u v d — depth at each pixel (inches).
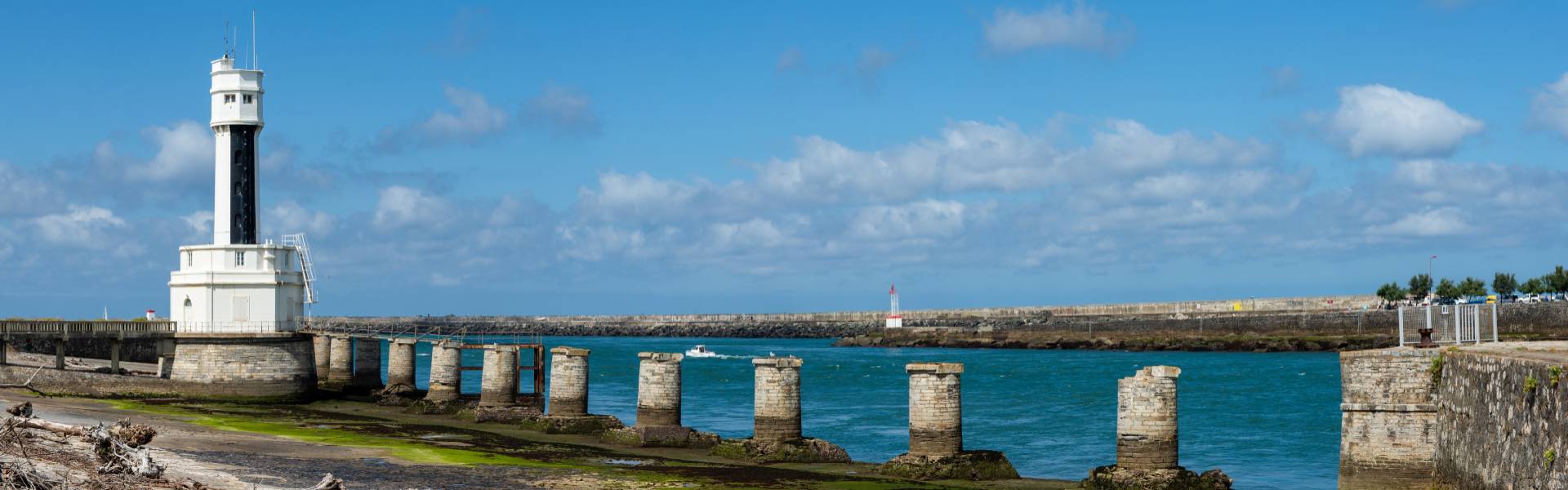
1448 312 1567.4
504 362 2893.7
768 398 2145.7
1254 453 2335.1
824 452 2135.8
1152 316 6619.1
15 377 2984.7
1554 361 1039.0
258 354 3208.7
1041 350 6515.8
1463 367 1264.8
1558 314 4601.4
